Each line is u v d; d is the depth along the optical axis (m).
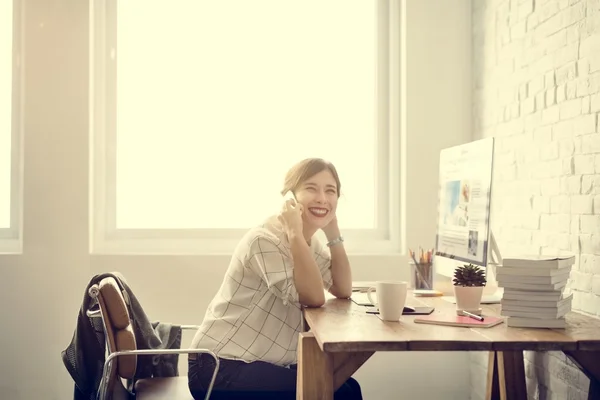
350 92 3.44
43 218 3.17
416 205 3.29
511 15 2.82
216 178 3.41
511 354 2.44
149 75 3.39
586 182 2.20
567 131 2.33
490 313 2.07
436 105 3.30
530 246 2.62
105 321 2.09
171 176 3.39
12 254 3.16
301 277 2.19
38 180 3.16
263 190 3.42
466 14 3.31
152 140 3.38
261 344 2.23
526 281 1.81
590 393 1.86
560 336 1.68
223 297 2.30
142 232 3.33
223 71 3.41
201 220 3.40
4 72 3.29
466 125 3.31
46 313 3.17
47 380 3.17
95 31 3.30
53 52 3.17
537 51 2.57
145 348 2.41
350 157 3.44
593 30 2.15
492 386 2.67
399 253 3.38
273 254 2.19
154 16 3.39
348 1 3.44
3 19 3.27
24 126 3.16
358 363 1.76
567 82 2.33
